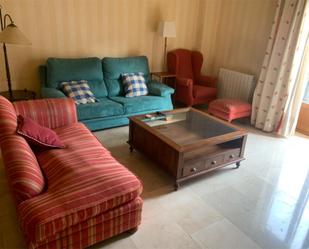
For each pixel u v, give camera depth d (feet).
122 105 12.06
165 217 7.09
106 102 12.01
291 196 8.30
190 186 8.53
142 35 14.78
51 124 8.91
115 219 5.94
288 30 11.97
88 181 5.89
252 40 14.57
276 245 6.38
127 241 6.27
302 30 11.55
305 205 7.91
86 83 12.41
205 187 8.52
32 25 11.71
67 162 6.72
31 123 7.41
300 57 11.78
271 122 13.12
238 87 15.25
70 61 12.15
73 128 8.95
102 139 11.37
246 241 6.45
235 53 15.70
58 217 5.01
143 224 6.80
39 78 12.42
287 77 12.32
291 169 9.89
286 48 12.00
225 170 9.61
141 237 6.40
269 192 8.44
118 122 12.16
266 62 13.07
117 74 13.37
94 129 11.68
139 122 9.48
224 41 16.26
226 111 13.21
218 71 16.97
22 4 11.21
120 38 14.15
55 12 12.03
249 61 14.98
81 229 5.49
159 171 9.25
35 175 5.69
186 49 16.60
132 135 10.10
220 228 6.82
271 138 12.63
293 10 11.73
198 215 7.24
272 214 7.44
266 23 13.71
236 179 9.07
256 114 13.85
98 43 13.58
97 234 5.79
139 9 14.15
